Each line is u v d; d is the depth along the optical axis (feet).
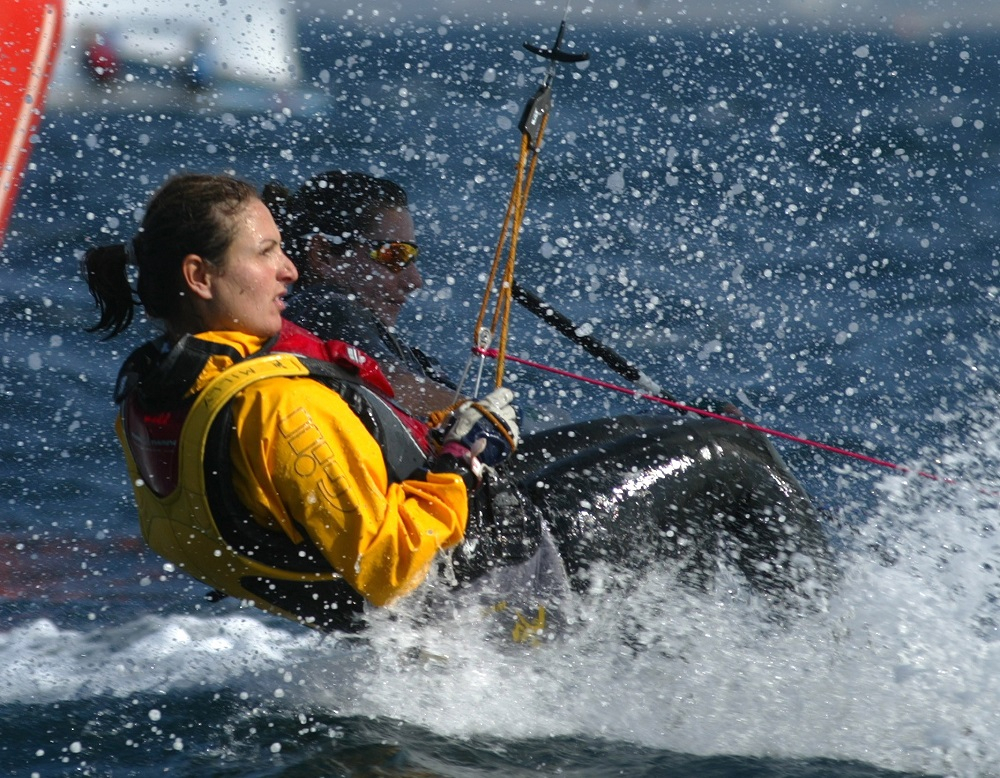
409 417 32.48
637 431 37.52
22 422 60.90
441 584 31.35
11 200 64.64
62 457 56.75
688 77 292.81
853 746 31.37
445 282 87.45
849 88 287.89
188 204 29.22
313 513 28.37
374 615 31.63
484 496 32.17
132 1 138.00
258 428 28.22
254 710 32.71
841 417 63.77
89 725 31.73
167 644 37.70
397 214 41.24
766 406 64.85
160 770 29.40
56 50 65.26
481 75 290.76
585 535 34.04
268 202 40.60
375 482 28.99
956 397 66.95
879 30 433.89
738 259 103.65
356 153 158.20
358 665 34.30
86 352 72.69
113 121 152.66
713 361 73.10
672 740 31.60
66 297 87.30
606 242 107.45
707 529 36.27
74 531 48.62
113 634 38.50
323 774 29.25
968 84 308.40
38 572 44.21
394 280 41.52
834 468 55.01
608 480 34.99
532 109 35.06
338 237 40.45
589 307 84.02
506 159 159.12
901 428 61.72
